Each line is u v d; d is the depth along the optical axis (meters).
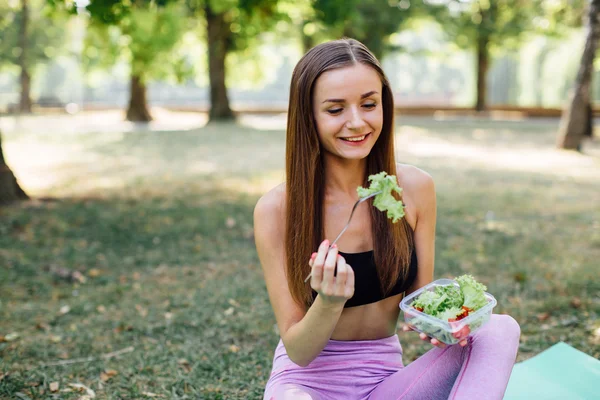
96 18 6.66
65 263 5.30
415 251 2.24
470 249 5.67
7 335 3.78
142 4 11.70
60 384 3.16
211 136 17.23
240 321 4.06
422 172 2.28
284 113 30.72
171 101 59.16
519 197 8.23
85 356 3.53
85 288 4.73
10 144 14.97
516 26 25.16
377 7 22.06
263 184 9.34
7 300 4.43
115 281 4.90
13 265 5.19
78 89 58.62
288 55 46.84
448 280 2.05
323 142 2.01
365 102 1.95
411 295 1.99
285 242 2.10
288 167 2.07
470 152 13.81
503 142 16.03
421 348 3.68
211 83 23.05
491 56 29.80
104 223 6.66
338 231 2.12
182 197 8.26
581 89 13.70
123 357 3.51
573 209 7.42
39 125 21.45
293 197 2.05
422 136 17.92
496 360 1.84
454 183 9.45
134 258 5.49
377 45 22.95
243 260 5.44
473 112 29.05
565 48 41.22
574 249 5.64
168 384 3.18
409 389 1.99
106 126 21.31
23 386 3.11
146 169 10.98
